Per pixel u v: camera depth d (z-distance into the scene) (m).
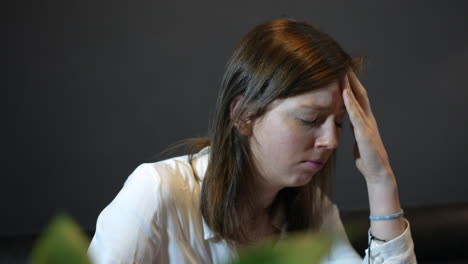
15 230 2.71
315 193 1.17
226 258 1.05
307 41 0.91
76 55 2.66
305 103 0.88
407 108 2.97
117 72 2.70
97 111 2.71
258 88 0.91
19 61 2.61
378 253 1.07
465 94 2.97
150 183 0.98
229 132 0.98
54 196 2.72
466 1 2.91
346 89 0.94
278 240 1.13
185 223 1.01
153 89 2.75
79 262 0.19
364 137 1.03
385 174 1.06
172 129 2.79
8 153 2.66
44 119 2.67
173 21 2.72
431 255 1.73
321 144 0.91
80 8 2.63
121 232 0.93
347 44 2.89
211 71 2.78
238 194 1.01
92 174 2.75
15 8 2.58
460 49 2.94
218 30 2.76
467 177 3.03
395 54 2.92
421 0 2.89
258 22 2.79
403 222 1.09
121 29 2.68
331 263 1.23
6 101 2.63
